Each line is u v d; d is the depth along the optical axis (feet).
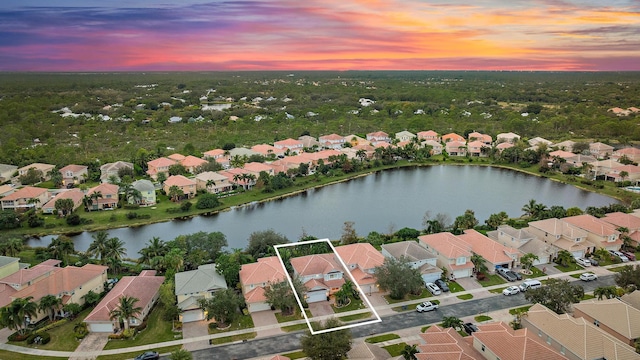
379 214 445.78
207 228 408.67
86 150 643.86
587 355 191.31
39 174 526.98
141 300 250.37
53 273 262.06
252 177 514.27
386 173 608.19
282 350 219.00
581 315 231.91
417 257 293.43
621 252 322.75
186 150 631.15
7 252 309.22
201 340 228.43
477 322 239.91
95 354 217.15
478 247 315.58
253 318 248.32
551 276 294.05
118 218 421.59
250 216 441.68
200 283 256.73
